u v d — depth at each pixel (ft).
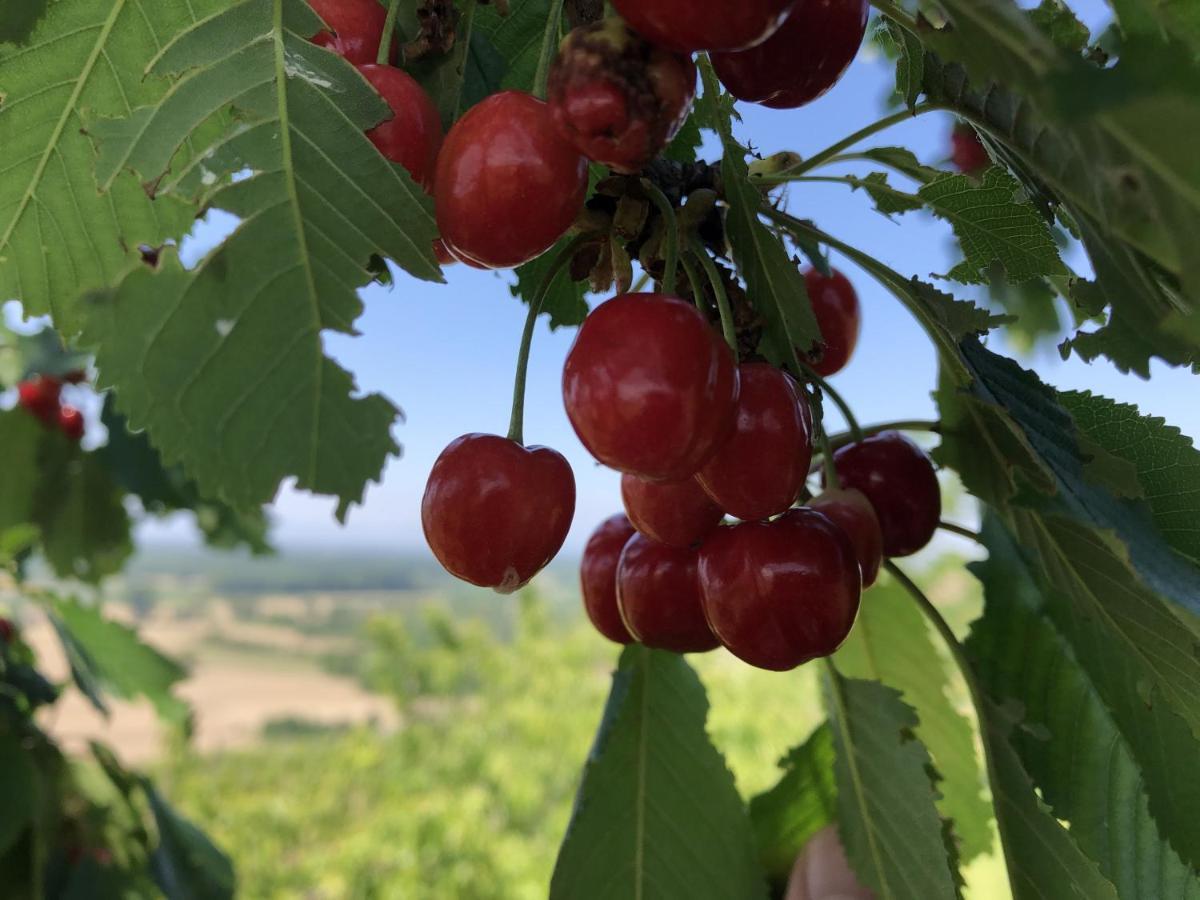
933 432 0.51
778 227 0.46
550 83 0.32
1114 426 0.45
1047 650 0.56
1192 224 0.22
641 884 0.56
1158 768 0.49
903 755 0.49
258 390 0.32
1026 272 0.51
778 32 0.36
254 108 0.35
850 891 0.62
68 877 1.00
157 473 1.25
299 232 0.33
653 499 0.42
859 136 0.49
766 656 0.41
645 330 0.33
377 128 0.36
